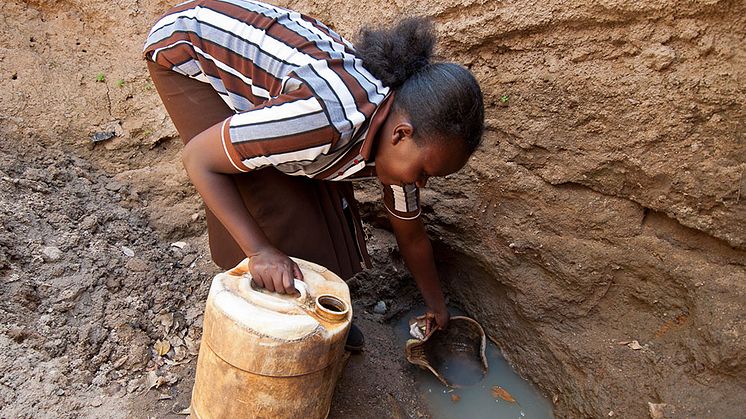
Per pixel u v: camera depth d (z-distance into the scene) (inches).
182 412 73.6
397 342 97.9
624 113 79.6
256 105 62.5
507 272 94.5
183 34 63.9
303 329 55.8
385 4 100.1
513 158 91.6
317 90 53.6
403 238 80.1
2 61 112.5
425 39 59.2
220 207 60.2
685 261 79.7
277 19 62.5
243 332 55.4
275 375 56.8
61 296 82.4
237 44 61.3
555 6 82.1
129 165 111.8
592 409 80.6
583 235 88.1
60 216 94.4
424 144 56.5
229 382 58.3
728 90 71.3
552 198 89.4
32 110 109.6
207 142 57.6
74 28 120.3
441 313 85.8
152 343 82.6
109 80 116.6
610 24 79.1
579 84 82.8
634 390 78.4
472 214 97.5
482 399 89.3
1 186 94.3
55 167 104.8
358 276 104.1
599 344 85.4
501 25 87.5
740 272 76.4
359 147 58.5
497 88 91.5
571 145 85.5
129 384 76.2
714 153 74.1
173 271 94.9
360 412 80.6
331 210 74.9
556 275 89.9
